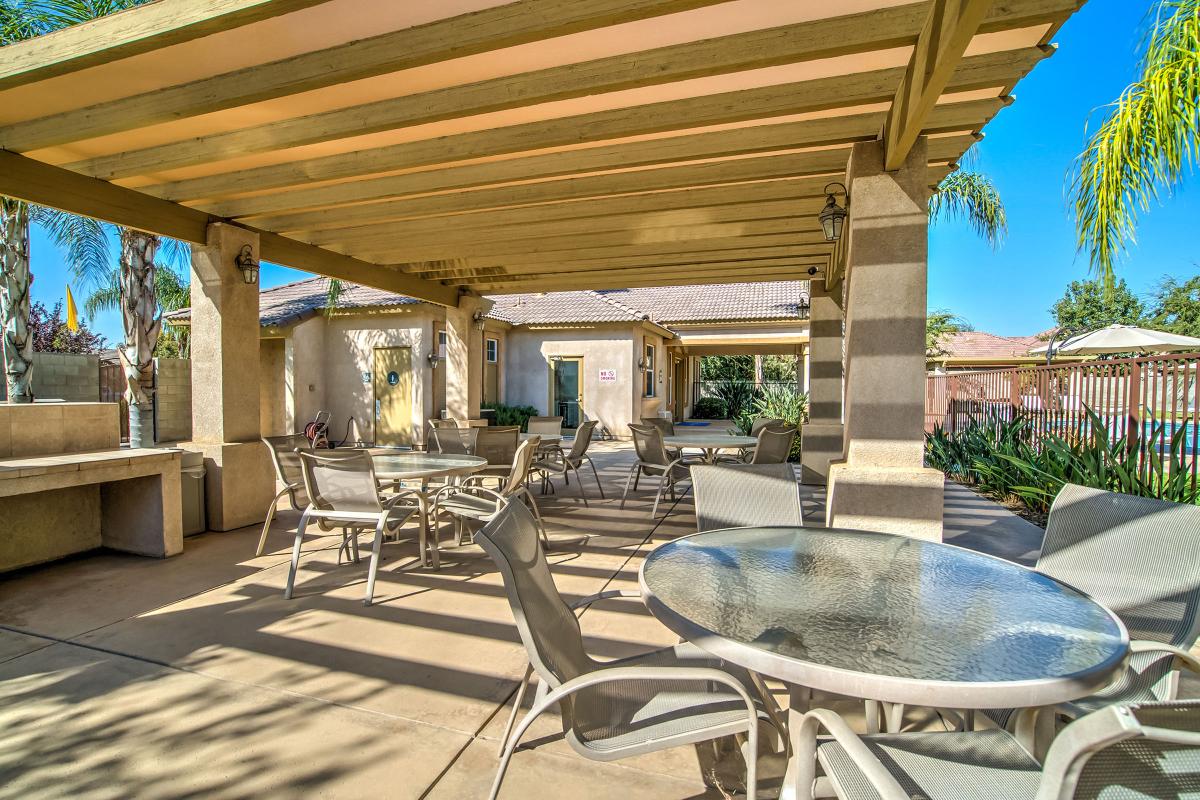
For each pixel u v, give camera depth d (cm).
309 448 448
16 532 419
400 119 363
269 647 298
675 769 208
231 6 262
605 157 437
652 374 1708
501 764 159
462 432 625
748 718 151
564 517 605
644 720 166
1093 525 225
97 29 291
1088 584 217
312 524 558
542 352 1577
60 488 423
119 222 471
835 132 374
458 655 290
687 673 151
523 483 541
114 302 1325
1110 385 534
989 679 128
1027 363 2002
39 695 252
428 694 254
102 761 209
